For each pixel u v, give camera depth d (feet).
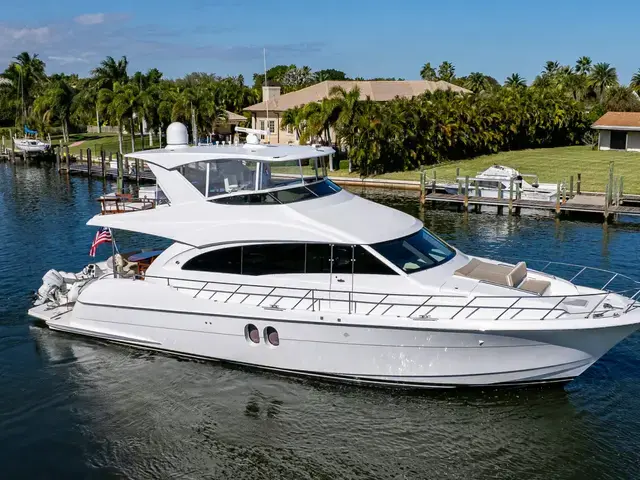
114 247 50.11
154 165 46.37
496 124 175.83
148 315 44.75
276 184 44.42
